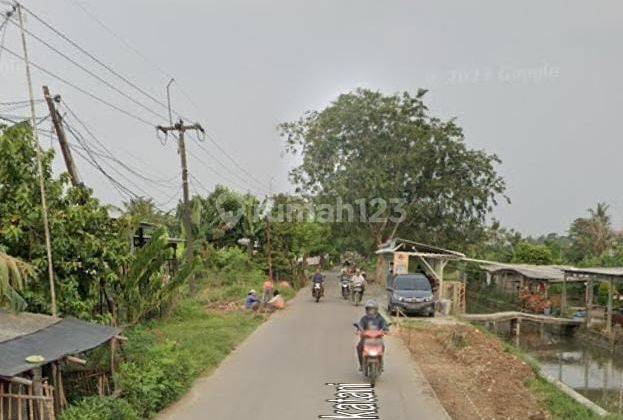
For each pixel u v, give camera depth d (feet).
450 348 58.39
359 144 146.20
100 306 47.98
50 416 25.81
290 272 130.21
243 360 48.06
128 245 51.42
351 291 102.68
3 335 28.94
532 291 123.54
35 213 38.93
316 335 61.93
